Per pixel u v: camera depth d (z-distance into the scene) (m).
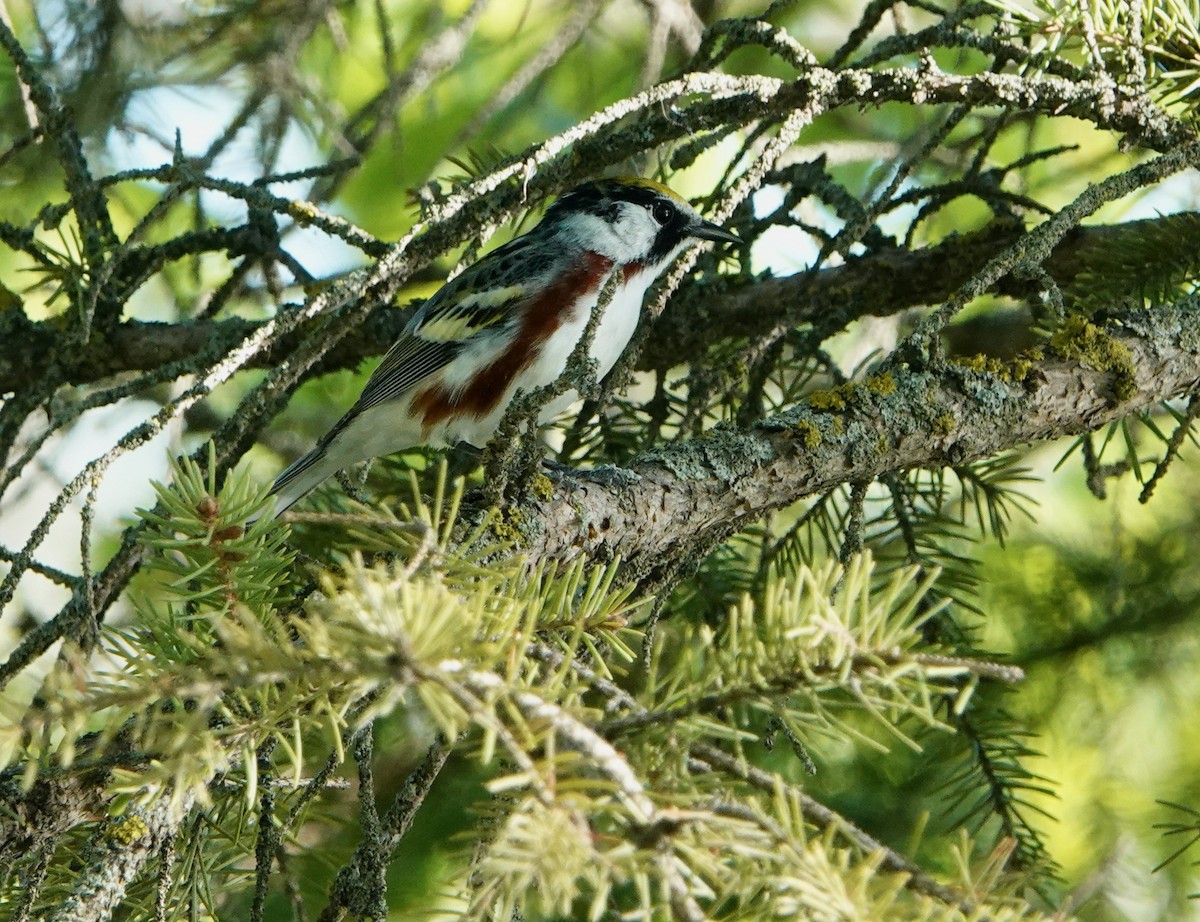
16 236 9.94
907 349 7.68
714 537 7.50
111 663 5.01
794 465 7.37
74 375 11.66
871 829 9.95
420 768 5.80
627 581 7.33
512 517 6.82
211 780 5.85
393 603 3.99
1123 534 11.02
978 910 4.05
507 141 14.06
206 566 5.17
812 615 4.30
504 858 3.81
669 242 10.98
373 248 8.73
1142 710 10.69
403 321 11.77
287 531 5.59
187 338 11.58
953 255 10.62
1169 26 8.37
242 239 11.15
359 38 13.89
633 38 13.84
